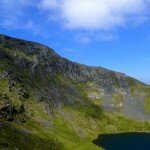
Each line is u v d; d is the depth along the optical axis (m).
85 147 192.88
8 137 167.88
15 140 168.50
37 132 199.12
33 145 172.62
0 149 147.88
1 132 169.75
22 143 168.00
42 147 175.00
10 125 185.75
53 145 186.12
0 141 157.88
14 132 178.50
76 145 195.25
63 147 189.88
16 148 157.00
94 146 195.12
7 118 197.88
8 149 151.62
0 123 181.12
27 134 184.38
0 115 196.38
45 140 189.00
